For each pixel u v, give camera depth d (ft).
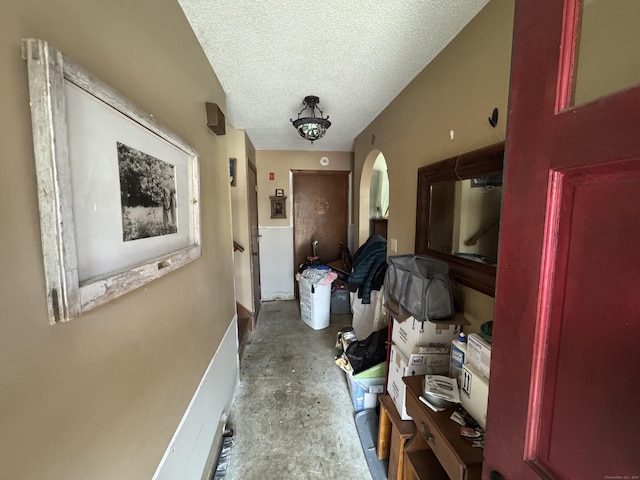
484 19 3.99
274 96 7.09
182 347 3.75
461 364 3.74
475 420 3.21
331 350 9.17
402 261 4.96
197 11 4.00
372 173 11.42
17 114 1.48
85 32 2.05
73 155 1.78
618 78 1.80
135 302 2.59
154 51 3.13
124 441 2.42
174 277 3.50
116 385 2.31
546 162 1.54
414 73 5.95
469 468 2.72
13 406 1.45
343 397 6.83
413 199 6.31
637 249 1.18
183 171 3.80
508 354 1.86
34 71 1.52
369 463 5.00
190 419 3.97
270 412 6.34
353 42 4.81
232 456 5.21
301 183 13.67
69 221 1.69
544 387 1.62
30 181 1.55
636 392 1.22
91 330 2.01
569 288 1.47
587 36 1.72
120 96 2.24
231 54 5.11
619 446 1.28
